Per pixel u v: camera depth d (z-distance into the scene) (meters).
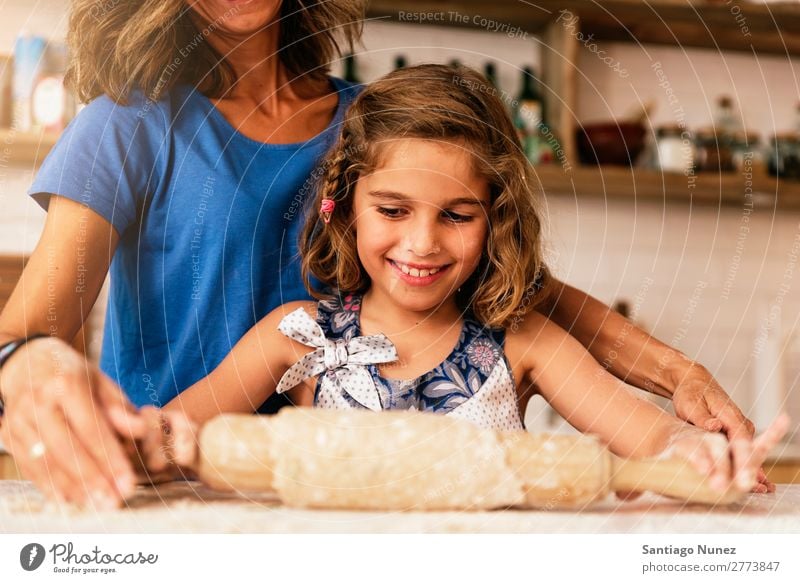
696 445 0.59
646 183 1.57
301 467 0.51
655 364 0.87
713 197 1.69
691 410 0.76
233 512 0.51
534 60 1.60
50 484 0.51
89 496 0.51
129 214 0.79
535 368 0.89
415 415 0.54
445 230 0.82
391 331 0.90
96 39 0.78
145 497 0.54
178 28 0.80
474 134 0.84
